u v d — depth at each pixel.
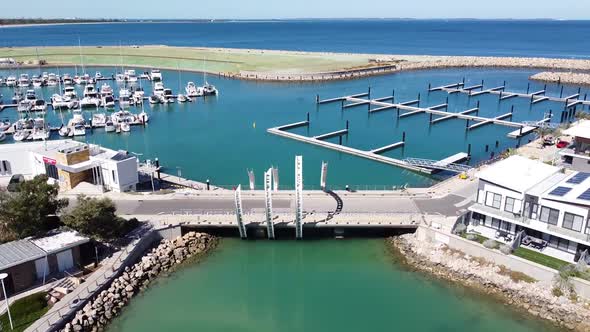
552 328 45.50
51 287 48.34
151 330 46.31
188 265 56.56
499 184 55.44
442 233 56.75
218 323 47.66
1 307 44.78
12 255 48.66
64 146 77.31
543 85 179.25
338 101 151.38
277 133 111.44
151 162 90.62
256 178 83.19
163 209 63.97
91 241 53.94
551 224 52.28
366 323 47.28
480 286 51.34
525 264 50.59
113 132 115.88
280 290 52.47
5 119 129.00
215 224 60.25
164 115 134.50
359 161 92.44
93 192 69.00
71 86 170.25
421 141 107.19
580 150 68.50
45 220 56.00
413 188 70.38
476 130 116.12
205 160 93.56
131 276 52.47
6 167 75.62
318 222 59.66
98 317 46.56
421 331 46.06
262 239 61.34
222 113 136.00
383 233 61.53
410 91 167.88
